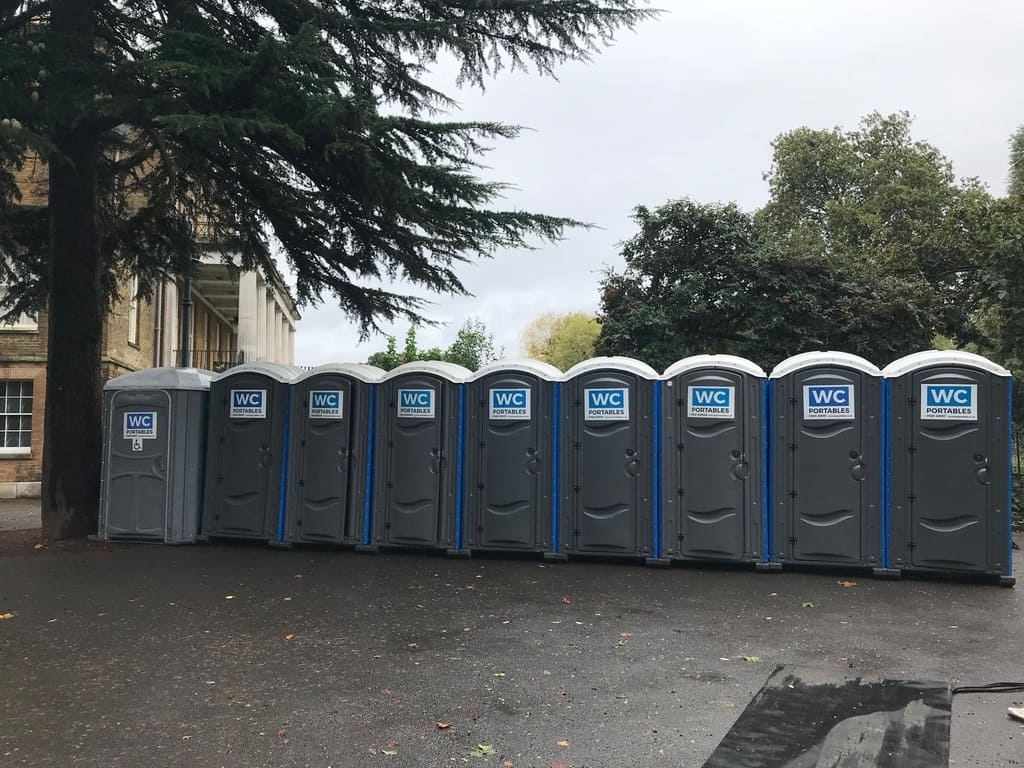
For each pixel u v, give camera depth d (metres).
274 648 5.72
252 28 10.27
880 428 8.21
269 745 4.04
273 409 10.09
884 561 8.12
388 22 9.62
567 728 4.24
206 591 7.58
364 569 8.62
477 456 9.34
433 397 9.52
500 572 8.47
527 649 5.68
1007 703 4.61
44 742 4.08
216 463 10.23
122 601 7.19
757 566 8.44
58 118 8.27
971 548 7.87
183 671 5.21
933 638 5.98
